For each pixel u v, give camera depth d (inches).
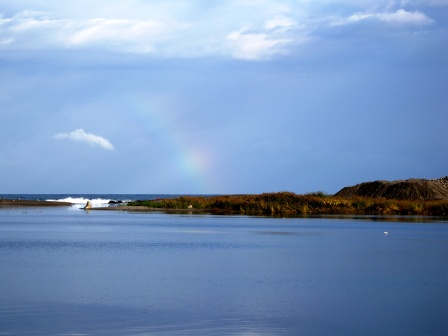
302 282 1186.6
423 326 845.2
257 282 1183.6
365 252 1702.8
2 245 1865.2
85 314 902.4
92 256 1582.2
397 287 1134.4
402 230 2522.1
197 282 1178.6
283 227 2694.4
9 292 1062.4
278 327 837.8
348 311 935.0
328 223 2989.7
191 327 834.2
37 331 807.1
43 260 1494.8
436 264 1454.2
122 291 1079.0
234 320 874.1
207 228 2640.3
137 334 797.9
